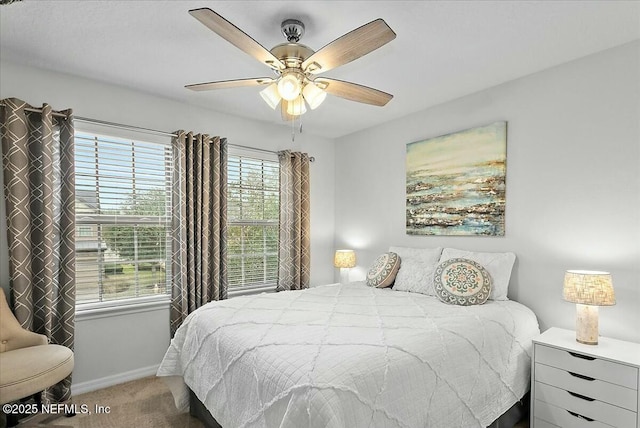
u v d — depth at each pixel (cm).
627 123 217
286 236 385
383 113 351
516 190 270
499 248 280
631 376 175
